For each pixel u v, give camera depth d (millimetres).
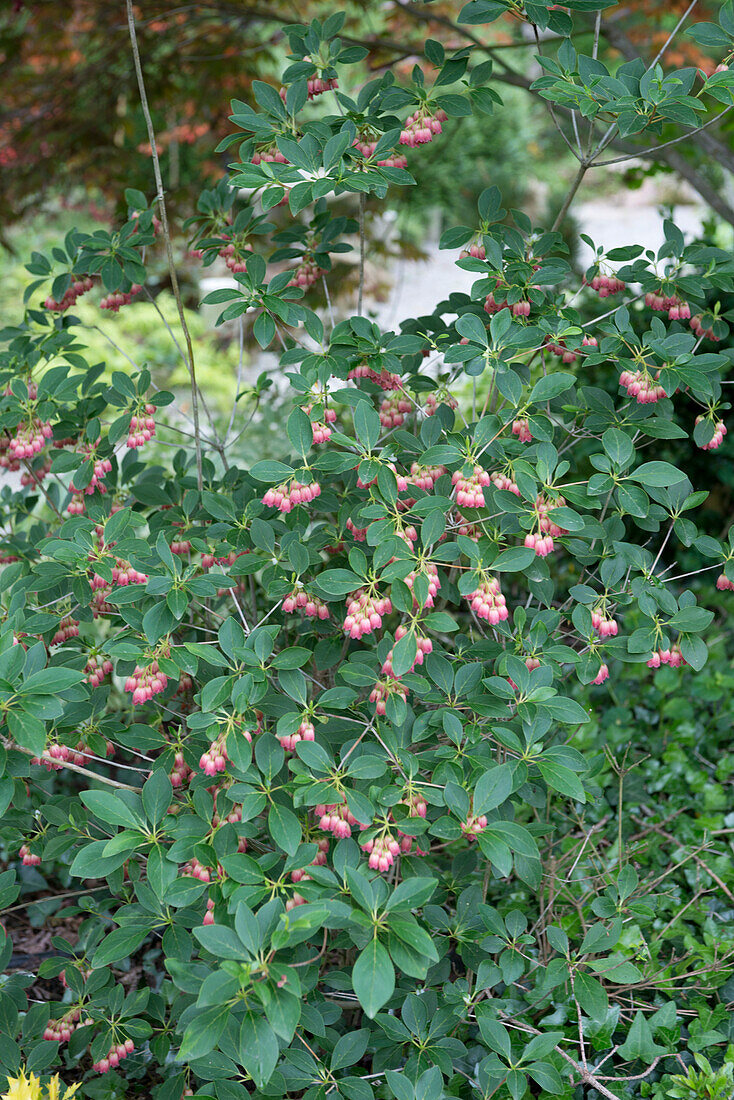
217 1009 830
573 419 1184
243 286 1072
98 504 1205
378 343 1062
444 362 1018
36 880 1372
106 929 1312
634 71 1043
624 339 1098
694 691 1578
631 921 1212
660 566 1987
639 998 1163
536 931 1192
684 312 1166
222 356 3441
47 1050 1011
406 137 1110
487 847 890
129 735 1067
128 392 1152
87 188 2430
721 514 2018
